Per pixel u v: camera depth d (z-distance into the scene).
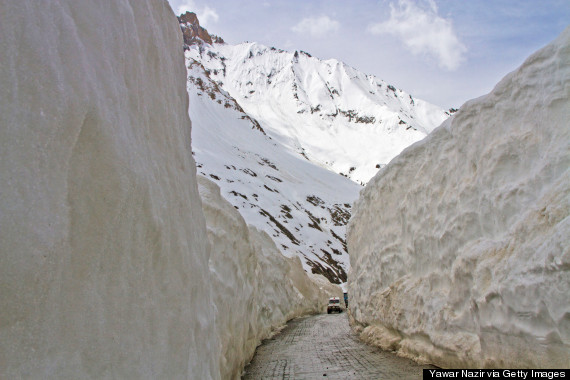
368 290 14.03
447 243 8.29
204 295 4.09
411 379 7.09
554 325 4.91
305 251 72.88
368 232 14.77
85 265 1.96
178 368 2.99
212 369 4.18
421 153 10.98
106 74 2.32
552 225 5.33
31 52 1.72
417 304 9.29
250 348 10.71
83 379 1.88
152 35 3.41
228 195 83.50
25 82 1.67
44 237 1.66
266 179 118.12
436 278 8.73
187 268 3.39
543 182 5.99
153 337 2.63
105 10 2.50
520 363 5.48
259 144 163.38
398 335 10.62
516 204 6.39
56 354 1.73
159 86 3.47
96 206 2.05
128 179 2.32
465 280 7.26
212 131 150.12
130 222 2.39
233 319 7.78
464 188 7.80
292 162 157.25
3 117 1.55
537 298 5.17
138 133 2.72
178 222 3.32
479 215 7.29
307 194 118.75
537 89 6.48
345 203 124.88
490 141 7.36
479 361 6.52
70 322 1.83
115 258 2.23
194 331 3.50
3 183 1.52
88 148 2.02
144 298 2.56
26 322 1.57
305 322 23.84
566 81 5.98
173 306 3.01
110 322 2.14
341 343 13.41
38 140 1.70
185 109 4.66
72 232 1.88
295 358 10.77
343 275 73.06
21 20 1.70
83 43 2.17
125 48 2.71
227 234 8.42
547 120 6.20
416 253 10.04
